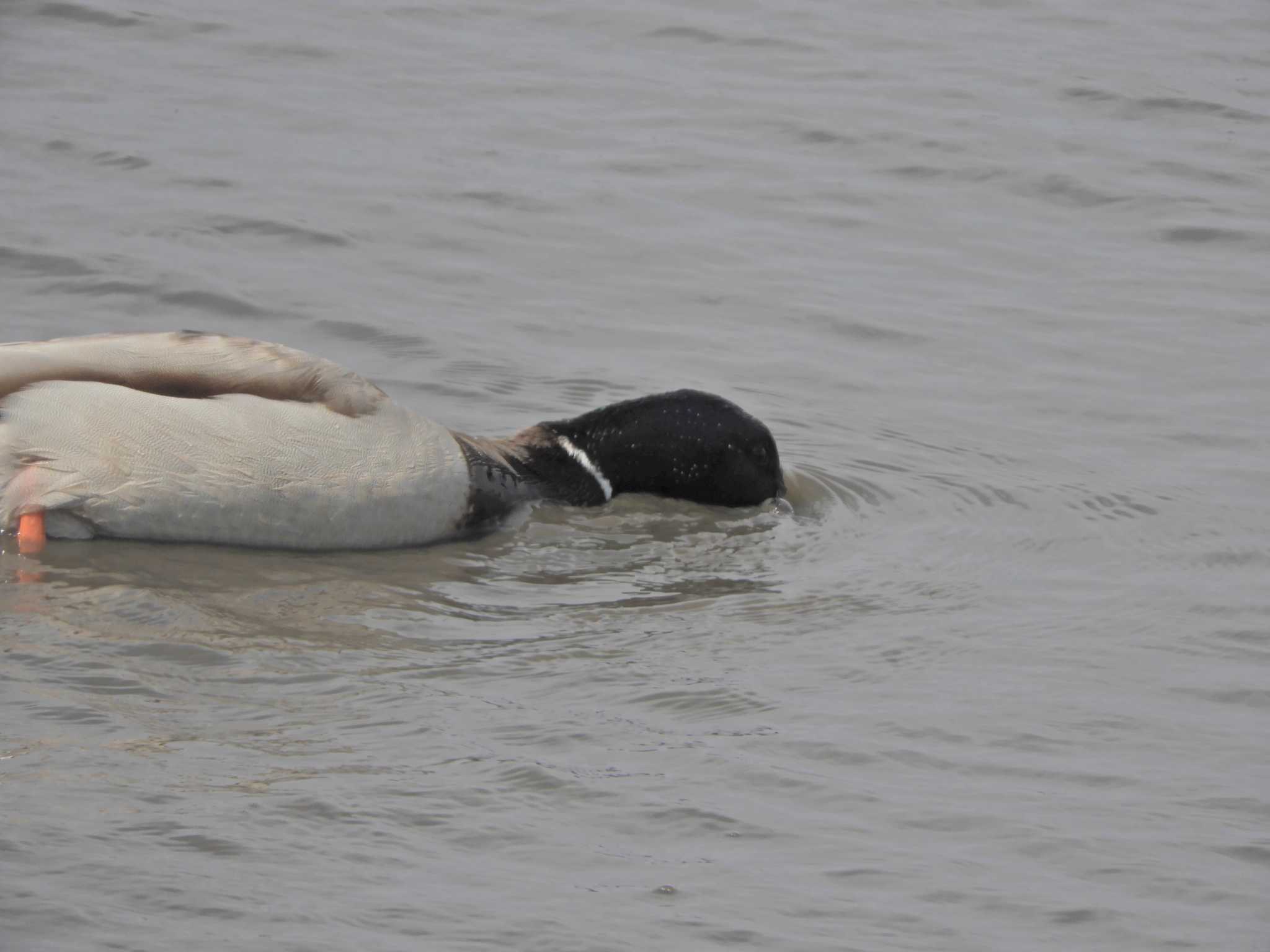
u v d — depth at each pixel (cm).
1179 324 2744
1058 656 1730
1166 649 1750
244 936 1154
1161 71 3812
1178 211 3156
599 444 2175
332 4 3941
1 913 1151
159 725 1448
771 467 2181
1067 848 1341
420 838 1299
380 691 1555
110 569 1778
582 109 3494
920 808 1396
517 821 1336
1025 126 3500
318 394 1895
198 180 2986
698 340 2622
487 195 3056
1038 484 2227
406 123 3344
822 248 2970
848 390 2497
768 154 3338
